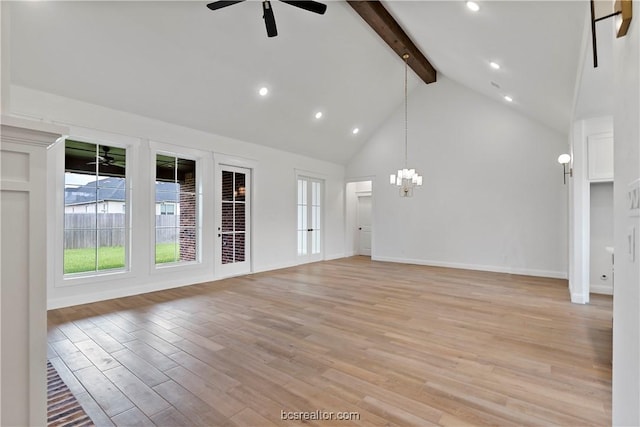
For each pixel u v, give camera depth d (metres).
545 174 5.95
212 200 5.56
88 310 3.83
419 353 2.66
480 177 6.61
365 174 8.28
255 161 6.32
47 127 0.94
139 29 3.61
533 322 3.41
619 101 1.15
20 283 0.92
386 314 3.68
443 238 7.07
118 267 4.78
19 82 3.54
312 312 3.75
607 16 1.13
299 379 2.25
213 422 1.80
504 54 3.74
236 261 6.04
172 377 2.28
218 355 2.62
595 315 3.64
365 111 7.15
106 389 2.13
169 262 5.32
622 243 1.11
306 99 5.88
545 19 2.61
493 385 2.17
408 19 4.63
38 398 0.95
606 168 4.00
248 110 5.45
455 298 4.38
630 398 0.99
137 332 3.13
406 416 1.84
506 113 6.33
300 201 7.55
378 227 8.05
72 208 4.50
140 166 4.62
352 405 1.95
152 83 4.26
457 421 1.80
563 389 2.12
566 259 5.73
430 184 7.23
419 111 7.38
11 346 0.91
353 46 5.27
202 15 3.74
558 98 4.21
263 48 4.50
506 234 6.33
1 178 0.88
